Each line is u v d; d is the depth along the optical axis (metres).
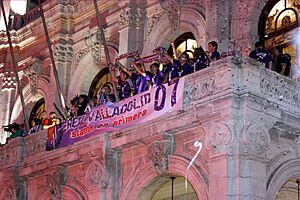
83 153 29.88
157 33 35.78
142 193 28.11
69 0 41.44
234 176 23.81
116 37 38.44
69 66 41.25
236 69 24.48
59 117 39.59
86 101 33.56
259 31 31.34
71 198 31.16
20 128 38.12
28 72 43.25
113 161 29.14
